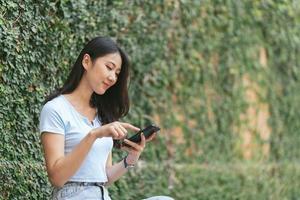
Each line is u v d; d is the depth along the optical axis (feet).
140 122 43.50
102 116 26.17
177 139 46.60
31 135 33.24
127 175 41.57
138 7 42.45
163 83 45.14
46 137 24.39
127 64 26.02
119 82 26.13
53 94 25.49
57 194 24.62
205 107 48.65
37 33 33.73
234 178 49.98
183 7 46.55
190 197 46.70
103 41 25.38
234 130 50.80
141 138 26.07
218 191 48.83
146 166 43.39
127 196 41.16
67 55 35.70
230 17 50.19
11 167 32.09
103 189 25.07
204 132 48.52
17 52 32.60
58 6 35.19
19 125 32.71
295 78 55.16
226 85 50.31
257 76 52.60
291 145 54.85
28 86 33.22
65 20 35.50
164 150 45.42
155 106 44.68
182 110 47.01
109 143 25.36
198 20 47.83
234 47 50.67
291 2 54.03
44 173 33.53
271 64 53.57
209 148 48.85
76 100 25.44
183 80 46.96
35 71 33.63
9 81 32.30
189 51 47.21
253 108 52.42
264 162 53.01
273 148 53.67
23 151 32.83
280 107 54.19
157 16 44.14
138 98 43.52
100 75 25.20
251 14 51.72
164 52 45.01
